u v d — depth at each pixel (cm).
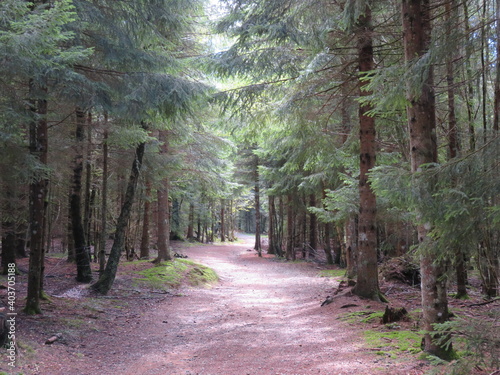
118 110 802
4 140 585
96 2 820
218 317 969
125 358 631
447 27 439
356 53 962
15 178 695
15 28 494
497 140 360
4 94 609
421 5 561
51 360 567
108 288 1171
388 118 960
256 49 955
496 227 369
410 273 1224
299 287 1478
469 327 344
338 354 563
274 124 1137
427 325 496
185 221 4000
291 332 748
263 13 906
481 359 337
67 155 1173
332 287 1380
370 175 446
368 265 953
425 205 393
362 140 961
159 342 740
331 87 1024
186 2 967
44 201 909
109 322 866
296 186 2178
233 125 1153
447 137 862
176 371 550
